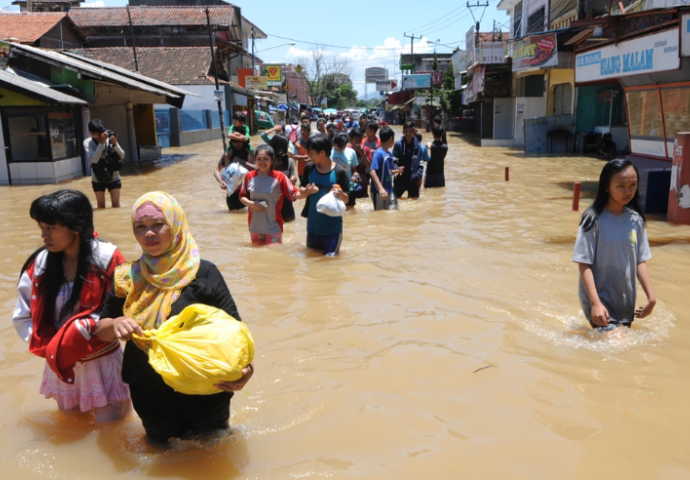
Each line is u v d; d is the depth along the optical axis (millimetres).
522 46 23203
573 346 4230
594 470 2758
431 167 12922
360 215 9586
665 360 3982
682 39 9234
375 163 9852
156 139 24594
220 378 2639
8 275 6465
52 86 16688
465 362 3963
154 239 2836
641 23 10695
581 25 11555
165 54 39250
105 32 44688
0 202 12391
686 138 8555
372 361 4000
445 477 2729
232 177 9883
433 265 6449
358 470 2793
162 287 2906
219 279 3084
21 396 3645
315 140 6727
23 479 2785
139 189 14180
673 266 6434
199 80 37312
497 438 3041
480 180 14695
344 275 6047
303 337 4445
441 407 3369
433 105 47125
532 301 5246
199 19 44469
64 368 3092
